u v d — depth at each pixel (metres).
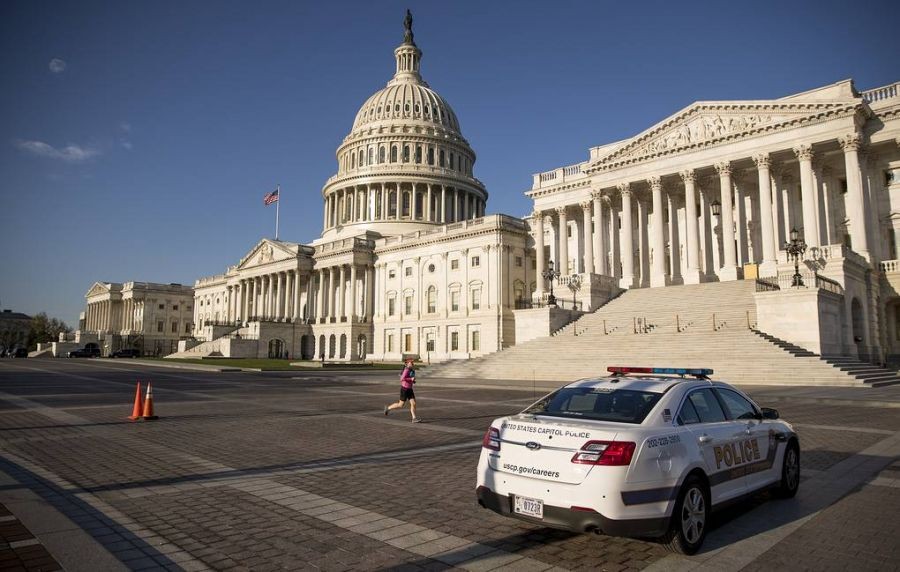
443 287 89.31
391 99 125.75
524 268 85.19
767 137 51.69
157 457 13.51
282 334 105.94
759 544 7.74
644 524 6.80
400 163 118.50
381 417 21.06
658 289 53.84
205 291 151.88
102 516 8.88
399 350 94.75
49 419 20.09
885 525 8.52
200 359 91.81
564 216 68.56
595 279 57.28
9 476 11.50
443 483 11.03
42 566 6.81
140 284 157.12
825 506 9.53
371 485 10.88
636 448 6.91
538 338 50.50
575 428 7.25
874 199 51.66
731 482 8.37
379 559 7.12
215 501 9.76
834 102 47.59
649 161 58.94
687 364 36.34
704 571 6.79
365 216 118.75
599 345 44.06
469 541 7.80
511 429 7.80
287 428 18.23
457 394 31.50
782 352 34.03
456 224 88.75
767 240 50.91
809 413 21.27
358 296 103.88
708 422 8.42
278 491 10.43
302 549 7.46
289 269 110.75
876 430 17.22
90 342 145.38
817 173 51.47
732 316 42.81
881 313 47.09
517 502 7.38
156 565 6.89
